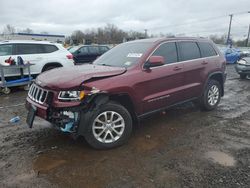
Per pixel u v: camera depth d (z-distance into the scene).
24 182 3.16
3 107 6.65
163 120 5.44
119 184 3.12
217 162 3.64
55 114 3.79
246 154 3.90
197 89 5.59
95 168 3.47
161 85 4.74
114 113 4.02
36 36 33.84
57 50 10.33
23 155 3.83
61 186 3.08
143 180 3.20
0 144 4.22
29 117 4.14
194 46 5.65
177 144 4.24
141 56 4.58
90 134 3.82
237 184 3.11
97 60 5.37
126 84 4.12
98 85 3.82
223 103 6.98
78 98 3.66
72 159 3.71
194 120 5.46
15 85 8.73
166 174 3.33
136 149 4.05
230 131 4.84
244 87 9.66
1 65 8.35
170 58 5.03
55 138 4.45
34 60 9.58
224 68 6.32
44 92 3.91
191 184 3.11
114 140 4.05
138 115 4.47
